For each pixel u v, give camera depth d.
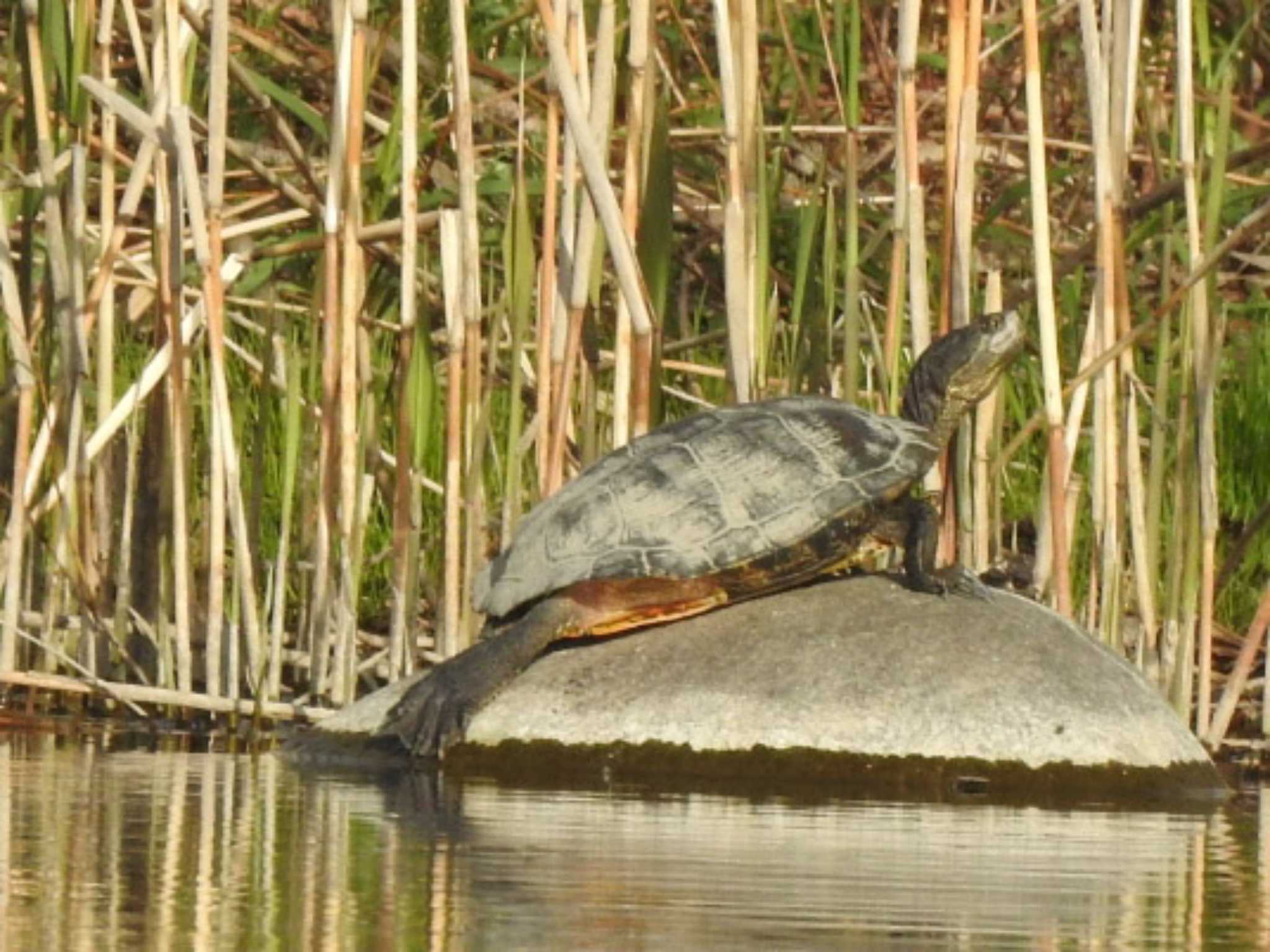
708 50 19.97
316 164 18.27
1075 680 12.20
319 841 9.70
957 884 9.00
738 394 13.24
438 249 17.70
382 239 16.27
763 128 13.77
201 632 15.75
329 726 12.93
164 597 14.47
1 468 15.07
